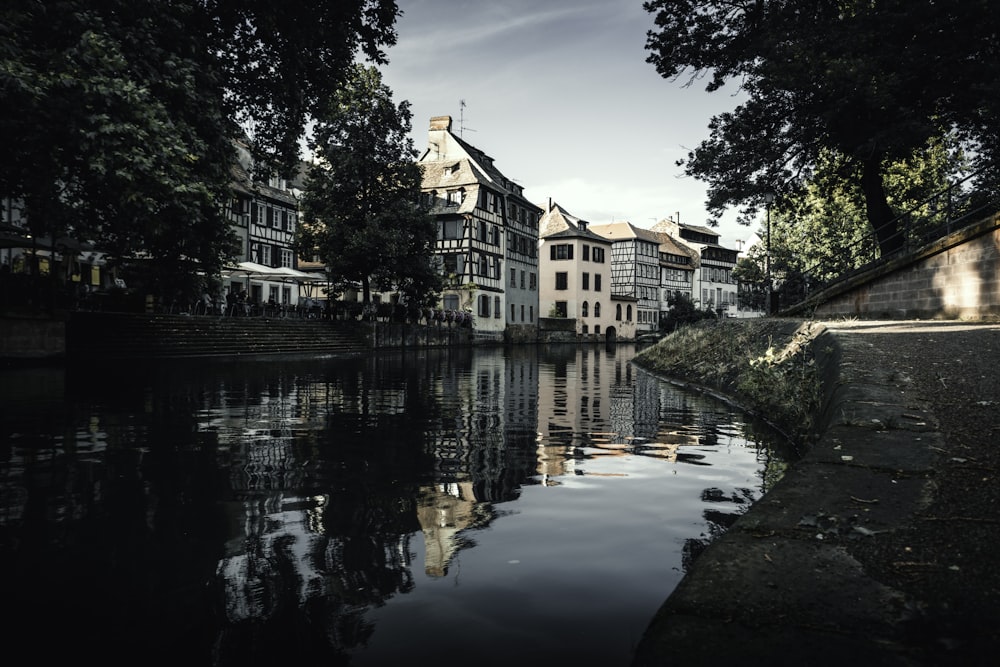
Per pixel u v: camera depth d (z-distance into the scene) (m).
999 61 15.38
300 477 4.49
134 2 11.22
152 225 11.41
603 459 5.20
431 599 2.40
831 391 5.26
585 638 2.08
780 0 19.09
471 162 46.69
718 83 21.19
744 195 20.44
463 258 44.88
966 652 1.53
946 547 2.12
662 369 16.39
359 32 15.98
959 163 26.11
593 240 62.59
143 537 3.15
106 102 10.06
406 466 4.89
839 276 19.03
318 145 30.91
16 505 3.72
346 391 10.76
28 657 1.98
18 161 10.71
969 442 3.35
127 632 2.15
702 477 4.52
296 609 2.32
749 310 92.62
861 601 1.80
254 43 15.05
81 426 6.68
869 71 15.50
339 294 33.62
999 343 6.56
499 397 10.19
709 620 1.72
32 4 9.90
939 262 12.41
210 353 21.61
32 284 15.74
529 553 2.93
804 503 2.60
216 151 12.97
